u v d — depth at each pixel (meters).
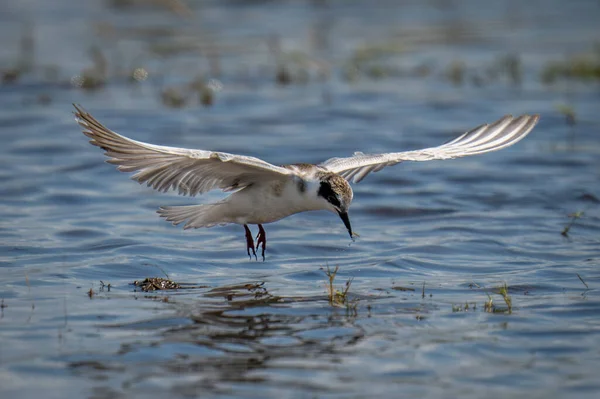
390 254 14.03
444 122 22.91
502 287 12.31
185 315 11.14
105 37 32.03
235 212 11.41
